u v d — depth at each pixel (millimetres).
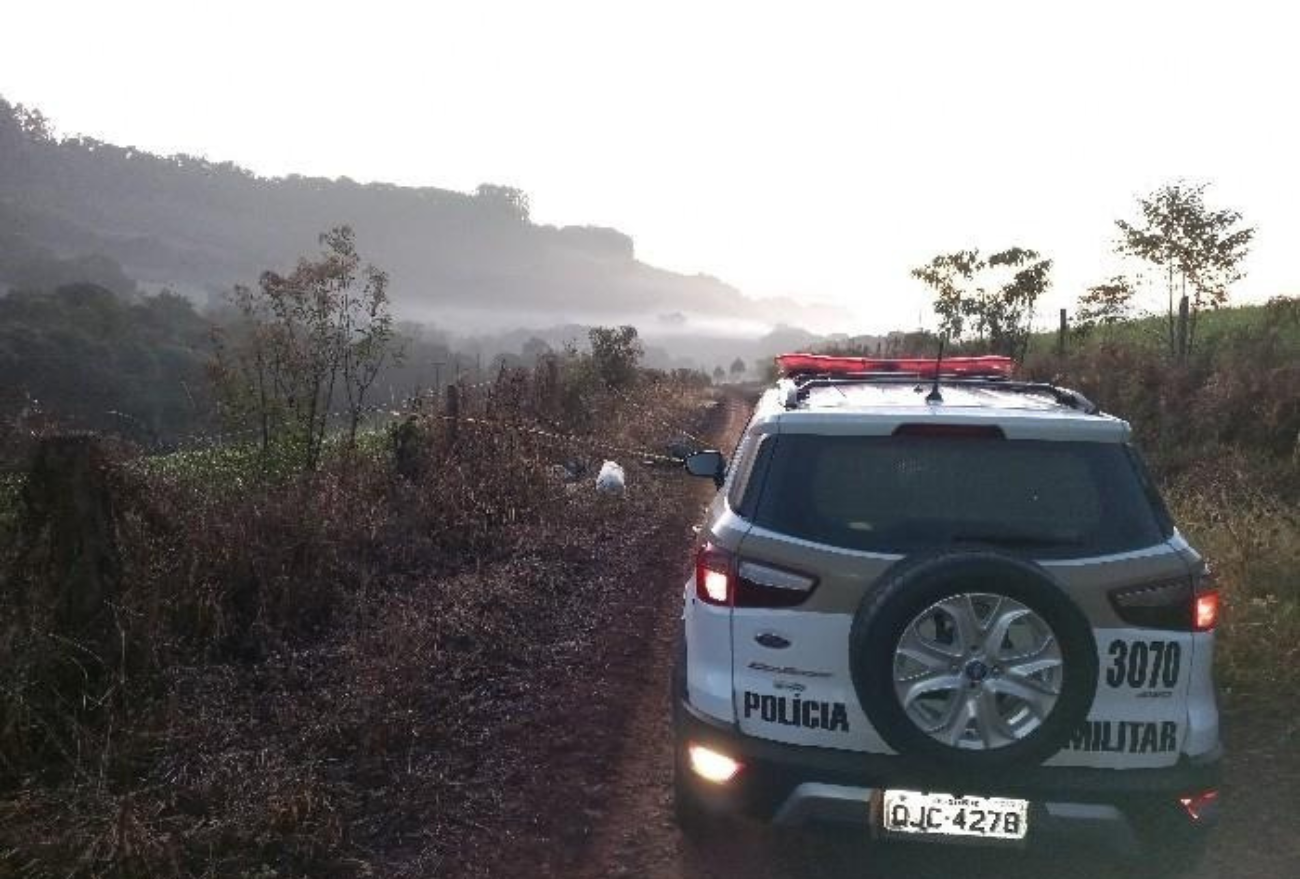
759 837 4445
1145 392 14914
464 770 4996
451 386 11172
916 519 3525
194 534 6410
